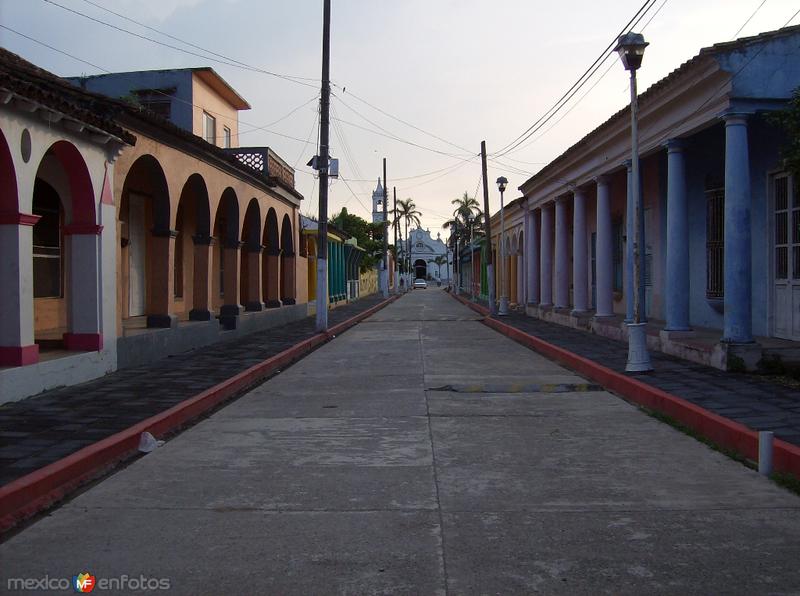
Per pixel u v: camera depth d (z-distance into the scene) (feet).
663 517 17.21
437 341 65.10
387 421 28.94
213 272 68.64
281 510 17.92
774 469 20.75
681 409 27.86
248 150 72.79
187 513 17.69
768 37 36.22
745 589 13.25
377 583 13.61
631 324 37.45
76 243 36.91
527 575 13.94
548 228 86.22
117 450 22.75
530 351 55.72
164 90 71.51
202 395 31.94
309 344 59.26
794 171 29.89
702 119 39.52
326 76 69.31
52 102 30.83
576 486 19.81
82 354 35.83
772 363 35.94
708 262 47.91
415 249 407.03
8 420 26.40
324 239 69.41
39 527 16.74
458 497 18.92
